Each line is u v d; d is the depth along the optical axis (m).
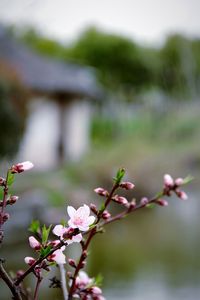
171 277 7.73
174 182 1.77
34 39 41.62
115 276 7.77
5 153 13.01
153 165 21.95
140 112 38.34
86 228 1.31
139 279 7.61
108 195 1.53
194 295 6.80
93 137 31.86
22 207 10.30
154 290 7.01
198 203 16.48
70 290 1.57
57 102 21.28
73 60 41.75
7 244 8.91
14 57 21.55
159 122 33.31
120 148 24.88
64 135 21.64
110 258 9.05
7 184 1.37
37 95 20.31
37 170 19.39
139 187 18.55
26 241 9.17
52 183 16.02
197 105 40.53
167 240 10.92
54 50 43.66
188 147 24.88
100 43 41.22
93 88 21.55
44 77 20.48
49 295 5.11
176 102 43.72
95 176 18.97
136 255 9.32
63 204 13.30
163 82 44.97
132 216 13.99
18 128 13.39
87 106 22.92
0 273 1.32
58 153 21.39
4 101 13.12
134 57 41.31
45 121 20.92
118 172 1.52
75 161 21.72
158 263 8.69
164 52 45.50
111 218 1.72
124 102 39.44
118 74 41.03
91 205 1.58
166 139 28.05
